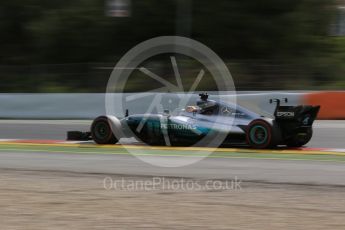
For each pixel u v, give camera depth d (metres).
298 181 19.48
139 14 73.06
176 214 14.87
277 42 70.81
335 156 25.23
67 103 49.06
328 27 73.81
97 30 73.56
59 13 73.81
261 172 21.33
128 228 13.45
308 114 26.89
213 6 71.38
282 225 13.62
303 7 72.00
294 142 27.81
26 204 16.16
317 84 60.31
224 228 13.41
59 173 21.58
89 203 16.28
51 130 38.12
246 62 65.50
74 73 62.38
